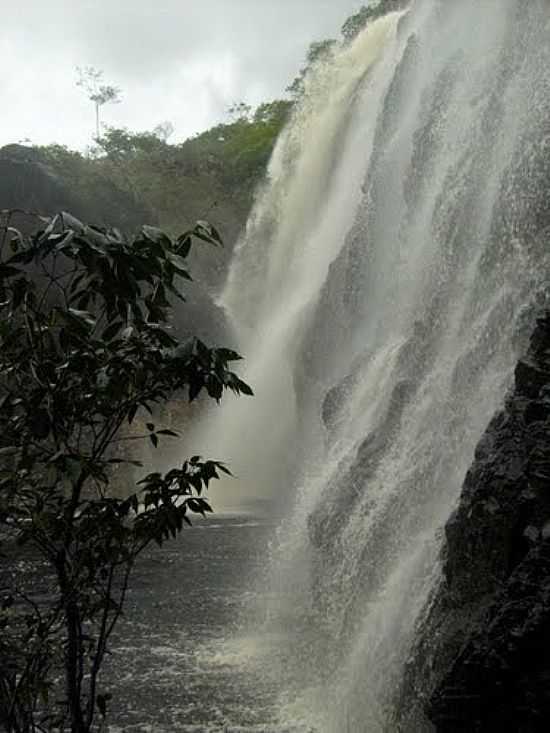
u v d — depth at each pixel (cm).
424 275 1986
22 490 579
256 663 1328
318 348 3123
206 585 1905
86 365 562
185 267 563
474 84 2139
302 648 1384
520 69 1823
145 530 602
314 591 1552
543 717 691
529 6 1862
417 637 944
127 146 7481
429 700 784
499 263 1488
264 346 4972
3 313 591
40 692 585
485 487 852
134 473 4006
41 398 554
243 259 5819
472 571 859
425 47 2709
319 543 1594
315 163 4631
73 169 5788
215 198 7119
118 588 1875
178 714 1107
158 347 584
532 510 796
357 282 2683
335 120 4516
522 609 728
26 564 1698
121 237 539
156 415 4628
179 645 1437
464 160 1934
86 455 578
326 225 4350
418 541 1215
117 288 536
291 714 1117
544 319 891
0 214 557
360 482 1554
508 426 869
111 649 1412
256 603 1709
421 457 1367
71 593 593
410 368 1711
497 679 725
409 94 2748
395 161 2641
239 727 1070
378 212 2664
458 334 1546
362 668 1110
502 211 1511
